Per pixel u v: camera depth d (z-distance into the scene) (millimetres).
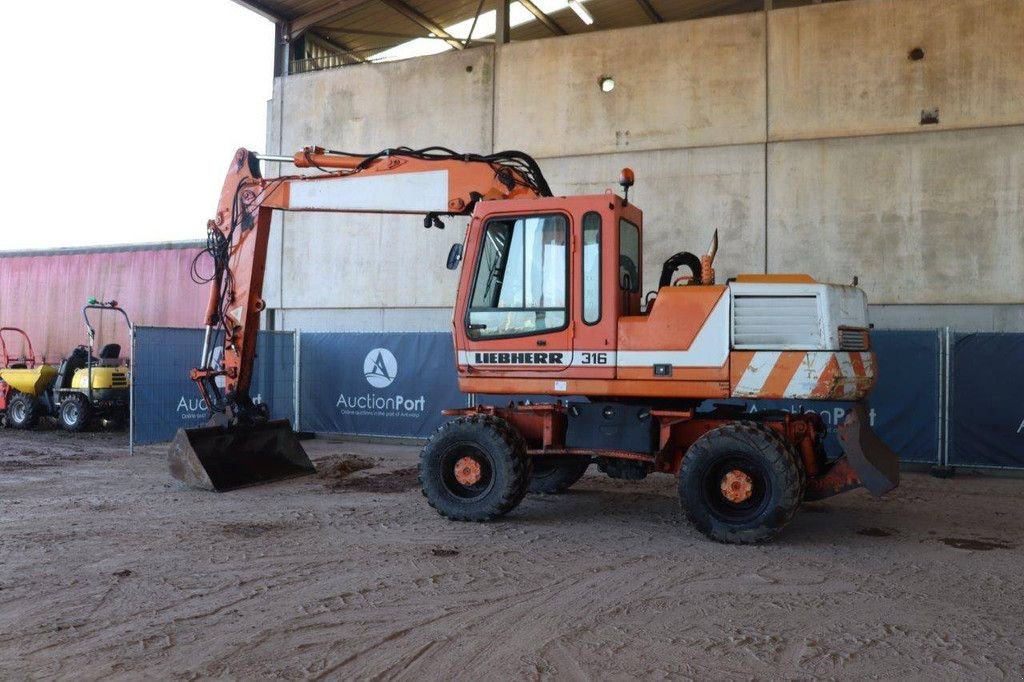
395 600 4953
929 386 10016
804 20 11773
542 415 7457
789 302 6559
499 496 7020
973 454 9828
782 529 6562
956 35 11086
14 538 6414
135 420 11164
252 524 7016
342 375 13258
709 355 6625
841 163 11586
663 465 7176
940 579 5539
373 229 14242
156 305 17000
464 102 13719
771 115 11914
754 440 6395
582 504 8094
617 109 12742
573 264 6930
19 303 18266
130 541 6355
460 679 3795
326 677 3799
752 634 4422
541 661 4016
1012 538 6766
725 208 12109
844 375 6461
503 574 5535
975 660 4059
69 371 14617
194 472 8578
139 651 4098
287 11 14859
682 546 6402
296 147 14945
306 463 9781
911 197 11266
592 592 5172
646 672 3885
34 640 4242
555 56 13125
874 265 11406
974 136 11016
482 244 7230
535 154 13219
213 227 8984
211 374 8922
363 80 14438
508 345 7113
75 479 9289
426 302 13844
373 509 7727
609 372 6828
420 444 12617
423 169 8023
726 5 15359
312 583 5277
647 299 7707
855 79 11531
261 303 8906
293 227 14812
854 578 5547
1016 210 10820
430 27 15742
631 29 12648
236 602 4883
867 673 3889
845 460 6742
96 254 17594
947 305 11141
